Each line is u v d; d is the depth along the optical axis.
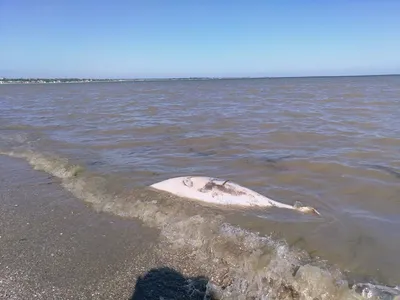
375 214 5.54
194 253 4.63
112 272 4.27
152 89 57.81
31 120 16.89
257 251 4.46
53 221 5.68
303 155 8.80
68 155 9.53
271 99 26.62
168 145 10.40
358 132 11.35
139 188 6.87
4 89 66.31
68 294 3.90
